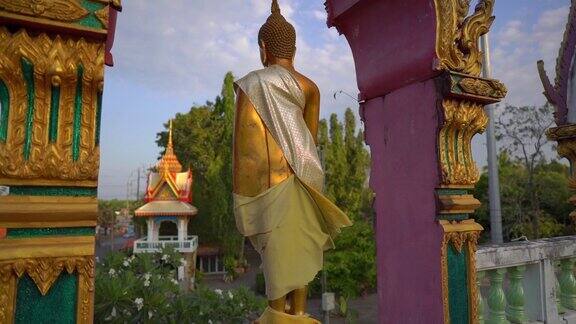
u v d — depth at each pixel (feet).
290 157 7.91
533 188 74.18
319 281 62.13
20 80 5.89
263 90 8.02
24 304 5.74
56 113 6.14
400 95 11.23
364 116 12.70
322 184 8.38
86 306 5.99
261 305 15.42
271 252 7.59
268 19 8.96
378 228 12.01
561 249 14.29
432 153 10.16
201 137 99.14
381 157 11.96
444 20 9.74
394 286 11.28
